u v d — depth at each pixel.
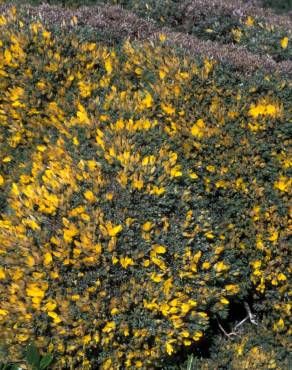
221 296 0.95
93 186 0.92
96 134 0.99
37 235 0.89
